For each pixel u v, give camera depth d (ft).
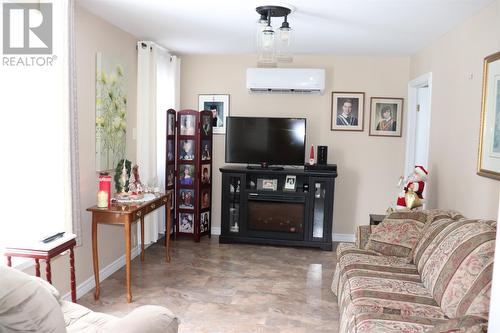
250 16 11.34
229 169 16.35
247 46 15.62
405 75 16.84
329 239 15.96
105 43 12.23
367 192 17.34
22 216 9.11
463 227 7.82
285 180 16.60
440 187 12.51
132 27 12.92
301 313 10.32
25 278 4.90
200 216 16.99
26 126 9.07
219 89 17.61
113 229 13.19
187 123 16.52
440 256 7.80
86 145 11.38
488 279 6.39
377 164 17.21
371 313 6.97
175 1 10.10
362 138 17.20
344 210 17.48
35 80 9.14
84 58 11.10
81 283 11.34
